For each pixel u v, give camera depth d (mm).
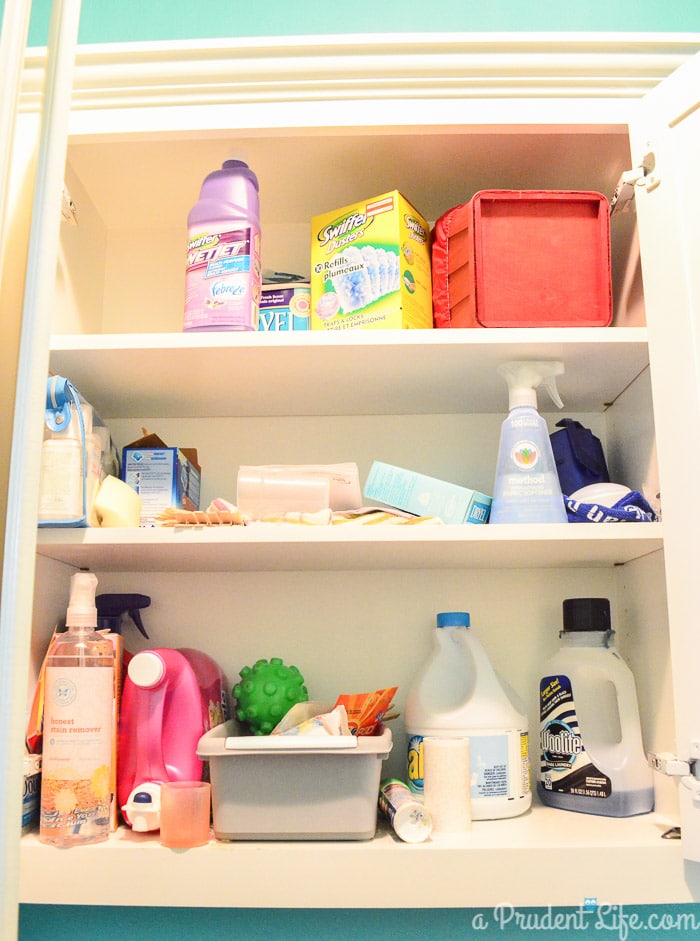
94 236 1212
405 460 1202
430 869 839
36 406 643
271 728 1013
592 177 1144
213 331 987
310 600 1156
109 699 916
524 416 1005
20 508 622
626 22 1258
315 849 845
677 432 883
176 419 1222
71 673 898
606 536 917
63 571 1081
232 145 1067
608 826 929
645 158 961
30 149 968
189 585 1164
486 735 980
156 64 1016
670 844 853
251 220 1017
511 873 839
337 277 1034
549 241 1014
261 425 1217
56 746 883
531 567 1162
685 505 866
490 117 1010
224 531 922
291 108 1015
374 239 1016
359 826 869
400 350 977
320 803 873
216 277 1000
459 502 988
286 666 1104
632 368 1057
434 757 927
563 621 1098
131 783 932
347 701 988
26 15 674
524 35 1008
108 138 1023
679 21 1260
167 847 852
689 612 849
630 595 1103
